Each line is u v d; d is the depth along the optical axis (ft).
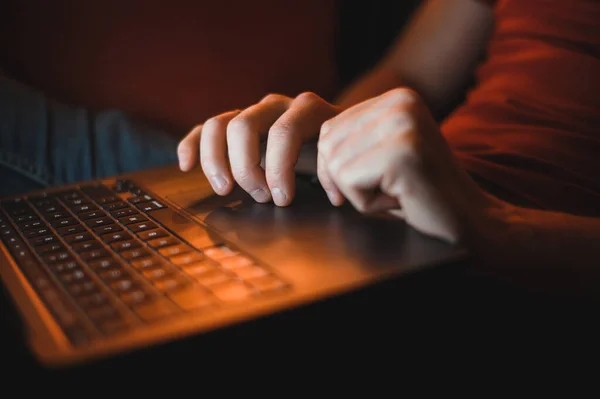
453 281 1.33
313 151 1.72
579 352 1.46
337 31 4.88
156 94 3.84
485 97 2.27
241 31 4.20
